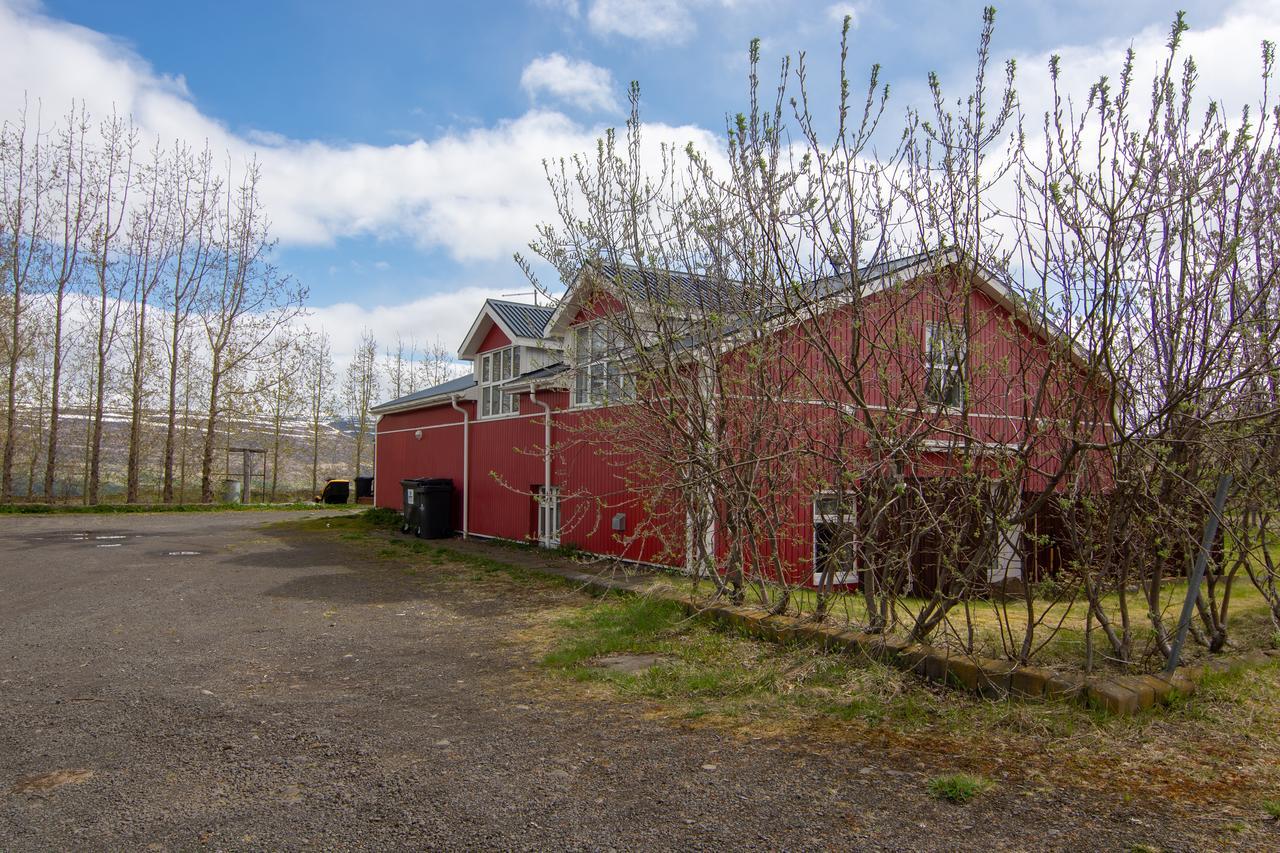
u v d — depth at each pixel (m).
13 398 25.69
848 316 6.43
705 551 7.59
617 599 9.39
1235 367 4.83
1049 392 5.62
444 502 17.80
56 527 19.36
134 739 4.79
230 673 6.47
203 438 30.22
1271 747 4.19
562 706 5.39
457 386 20.38
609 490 12.90
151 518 22.80
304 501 32.50
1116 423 4.72
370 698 5.70
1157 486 5.03
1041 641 6.07
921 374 6.24
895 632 6.11
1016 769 3.99
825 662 5.81
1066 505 5.13
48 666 6.67
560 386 13.07
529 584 11.05
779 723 4.82
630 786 3.93
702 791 3.83
